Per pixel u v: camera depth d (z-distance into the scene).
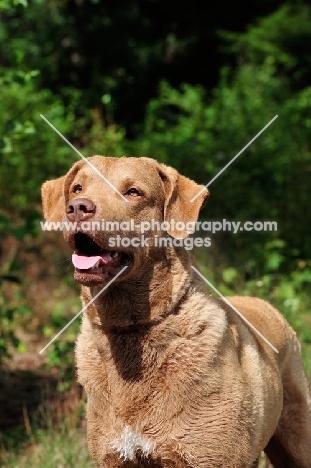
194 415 4.34
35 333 10.15
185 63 22.62
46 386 7.87
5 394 7.91
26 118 13.25
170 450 4.36
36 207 13.25
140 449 4.41
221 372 4.39
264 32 21.56
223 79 17.27
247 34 21.70
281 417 5.43
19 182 13.19
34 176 13.30
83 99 18.25
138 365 4.41
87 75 20.95
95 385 4.55
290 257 11.35
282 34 21.44
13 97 13.43
